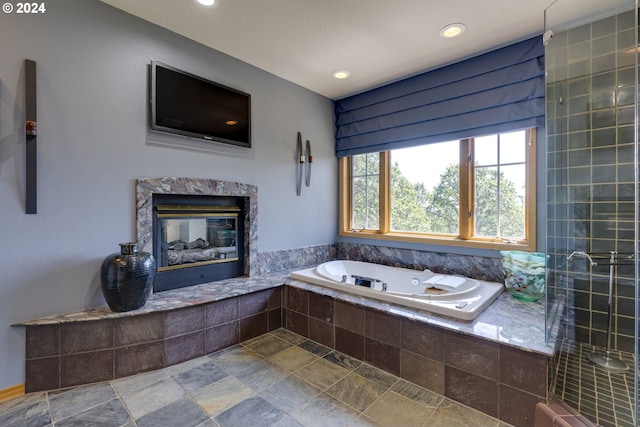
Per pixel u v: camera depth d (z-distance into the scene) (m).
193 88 2.47
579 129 2.16
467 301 2.09
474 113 2.66
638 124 1.73
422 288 2.72
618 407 1.47
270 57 2.74
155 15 2.16
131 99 2.17
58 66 1.87
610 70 2.04
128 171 2.17
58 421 1.52
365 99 3.50
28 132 1.74
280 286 2.75
